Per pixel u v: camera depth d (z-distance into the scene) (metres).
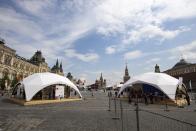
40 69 92.31
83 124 9.88
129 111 15.63
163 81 25.55
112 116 12.72
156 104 23.41
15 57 67.69
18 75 69.19
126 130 8.52
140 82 27.25
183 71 85.94
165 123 9.97
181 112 15.22
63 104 22.52
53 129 8.72
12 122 10.20
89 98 37.22
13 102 24.34
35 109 16.55
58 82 27.95
